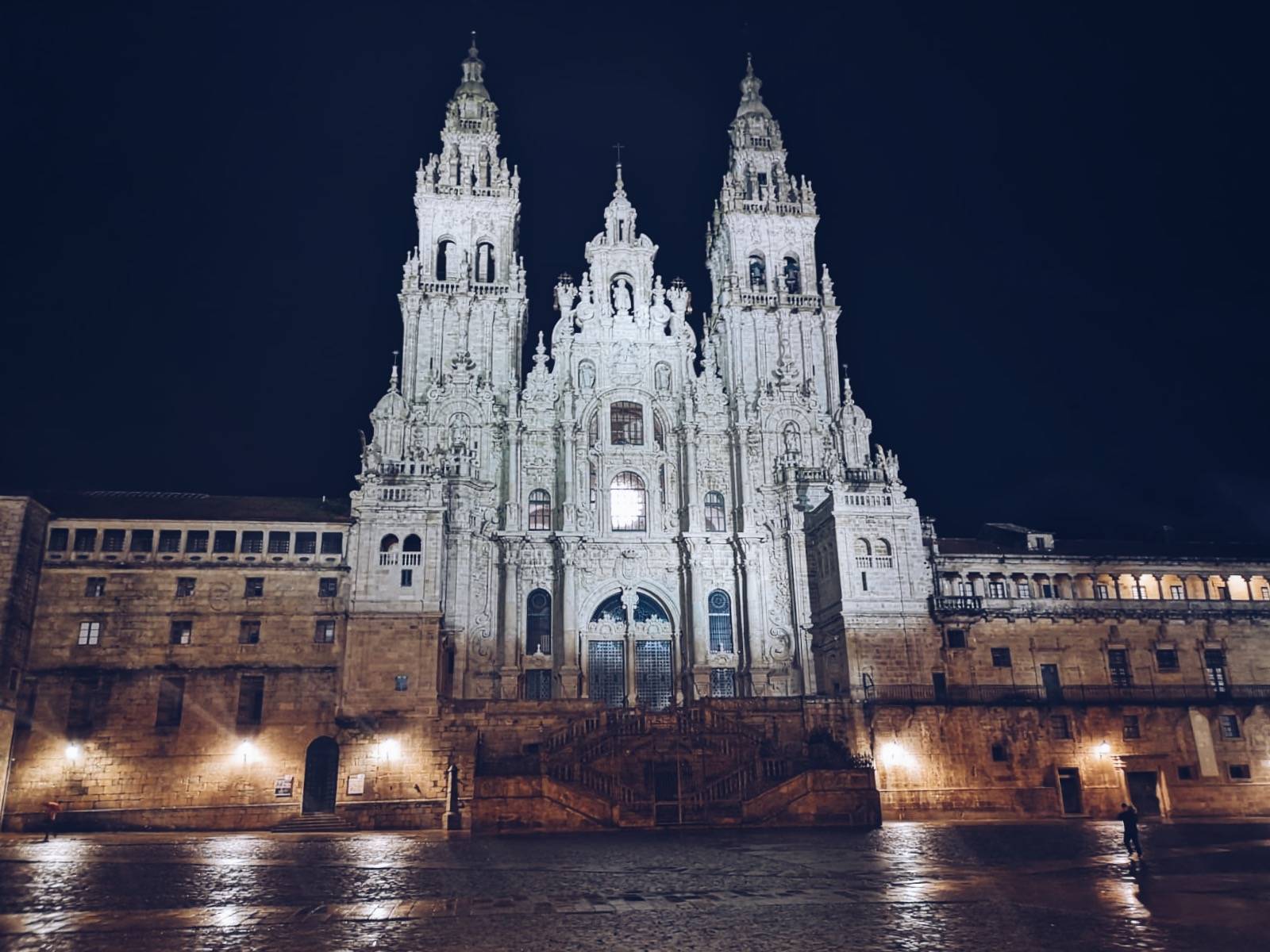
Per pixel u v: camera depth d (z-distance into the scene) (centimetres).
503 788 4828
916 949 1925
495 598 7131
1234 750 6462
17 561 5688
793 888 2764
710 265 9094
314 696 5994
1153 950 1895
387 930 2148
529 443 7594
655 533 7475
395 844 4312
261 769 5812
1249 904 2461
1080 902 2494
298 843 4484
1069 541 7794
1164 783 6212
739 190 8625
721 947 1956
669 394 7869
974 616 6625
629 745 5353
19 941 2030
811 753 5616
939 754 6153
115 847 4250
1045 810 6094
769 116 9181
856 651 6450
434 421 7419
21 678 5716
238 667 5969
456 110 8662
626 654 7206
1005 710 6281
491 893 2694
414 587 6197
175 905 2508
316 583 6216
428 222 8112
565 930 2145
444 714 5944
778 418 7781
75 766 5656
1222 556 7325
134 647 5922
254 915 2350
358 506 6306
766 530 7444
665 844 4069
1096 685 6612
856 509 6756
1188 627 6862
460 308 7794
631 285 8300
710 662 7206
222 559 6147
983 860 3453
